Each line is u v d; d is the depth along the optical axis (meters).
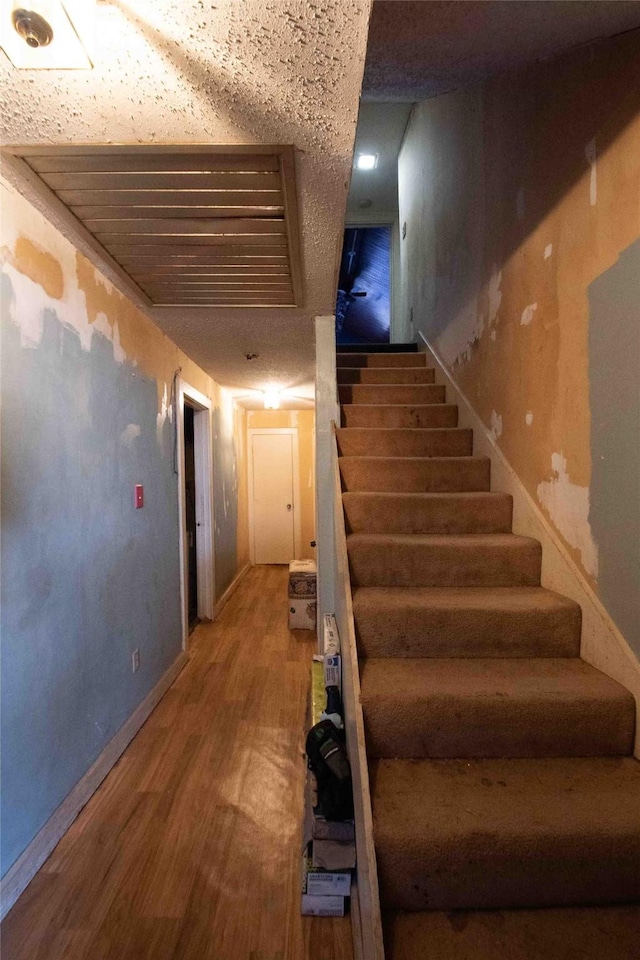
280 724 2.30
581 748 1.35
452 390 2.99
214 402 4.21
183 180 1.31
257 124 1.12
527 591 1.76
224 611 4.29
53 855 1.50
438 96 3.21
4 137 1.15
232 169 1.27
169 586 2.79
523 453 2.02
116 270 1.84
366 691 1.36
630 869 1.10
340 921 1.30
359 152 4.88
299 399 5.21
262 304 2.20
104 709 1.92
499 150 2.25
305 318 2.40
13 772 1.36
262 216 1.49
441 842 1.08
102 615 1.92
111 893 1.37
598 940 1.04
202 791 1.81
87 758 1.78
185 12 0.83
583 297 1.55
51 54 0.91
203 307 2.22
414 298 4.23
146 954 1.21
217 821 1.66
